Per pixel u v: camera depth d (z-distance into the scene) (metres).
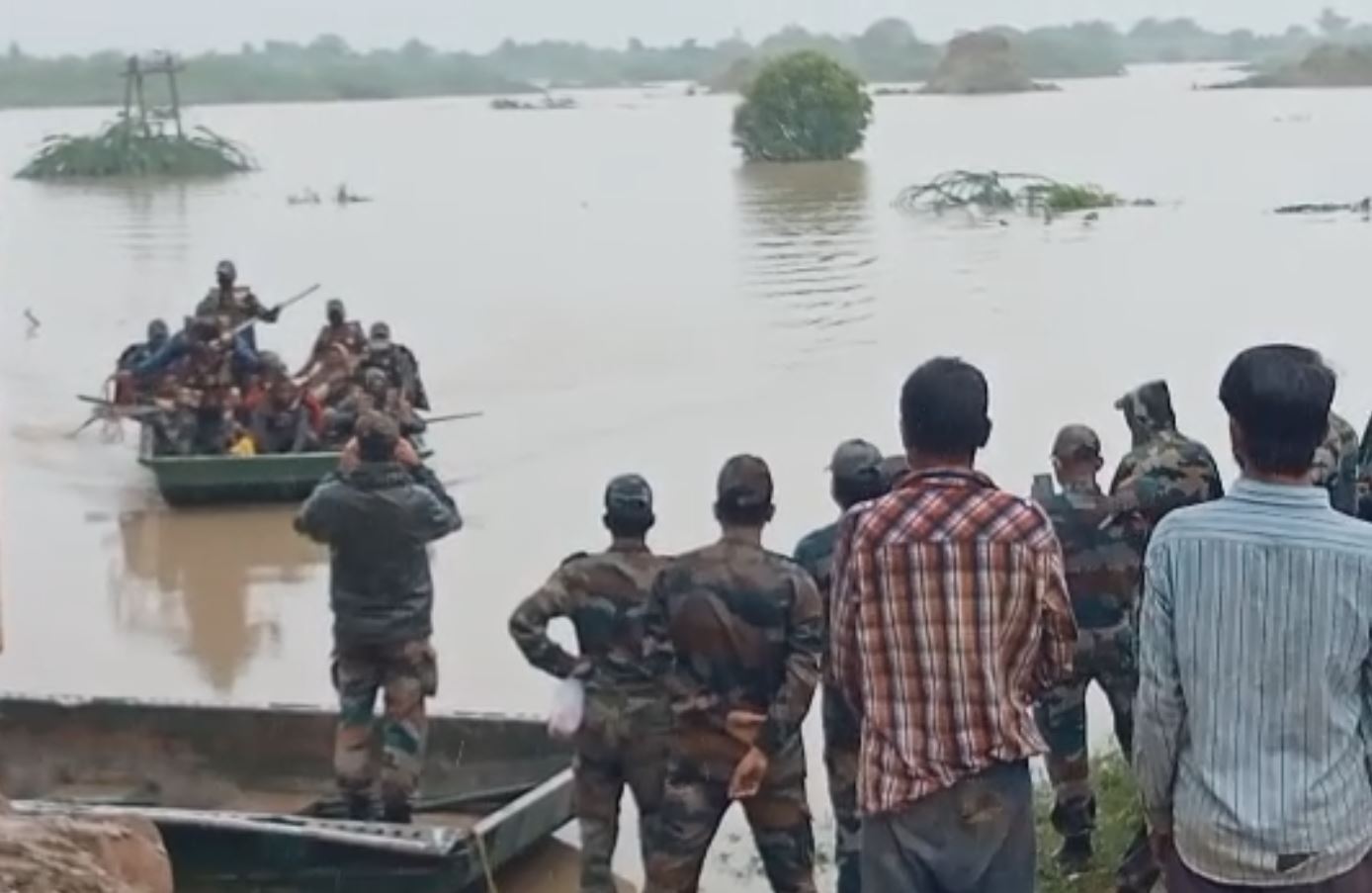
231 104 156.38
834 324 28.70
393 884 8.58
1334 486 7.99
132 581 15.57
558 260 38.59
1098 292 31.73
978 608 5.54
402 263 38.72
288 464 17.86
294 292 34.09
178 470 17.73
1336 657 4.73
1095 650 8.17
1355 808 4.79
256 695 12.62
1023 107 101.38
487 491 18.22
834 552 5.82
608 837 7.96
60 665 13.41
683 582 7.18
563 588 7.81
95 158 70.75
